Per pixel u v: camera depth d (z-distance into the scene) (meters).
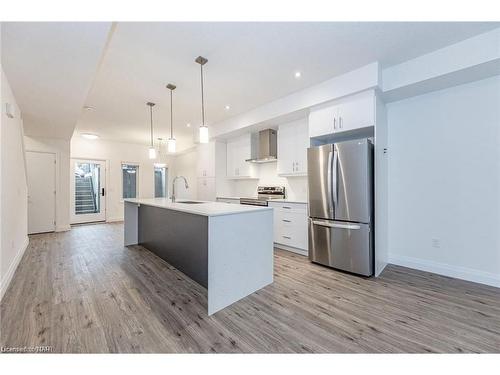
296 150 4.10
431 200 2.99
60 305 2.11
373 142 3.08
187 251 2.85
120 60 2.64
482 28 2.19
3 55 2.13
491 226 2.57
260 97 3.78
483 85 2.61
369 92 2.89
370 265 2.83
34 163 5.21
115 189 7.18
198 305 2.15
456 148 2.79
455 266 2.80
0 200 2.29
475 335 1.70
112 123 5.23
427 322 1.86
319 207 3.22
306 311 2.04
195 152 7.82
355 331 1.75
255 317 1.95
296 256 3.70
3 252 2.41
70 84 2.73
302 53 2.55
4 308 2.05
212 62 2.70
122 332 1.73
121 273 2.91
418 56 2.65
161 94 3.62
